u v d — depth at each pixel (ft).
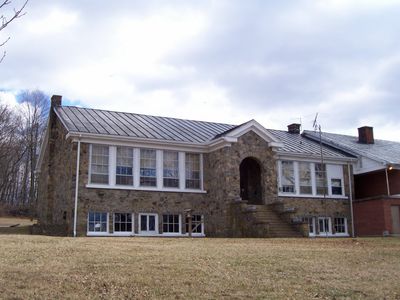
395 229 95.09
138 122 93.40
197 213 84.79
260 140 86.12
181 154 85.35
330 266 35.27
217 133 96.22
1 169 152.35
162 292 25.32
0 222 122.52
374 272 33.45
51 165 90.79
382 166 100.83
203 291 25.93
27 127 176.76
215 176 85.10
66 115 86.74
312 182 98.84
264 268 33.27
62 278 27.43
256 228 73.77
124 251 40.06
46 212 89.66
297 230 75.20
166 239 60.75
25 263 31.94
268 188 85.40
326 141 114.42
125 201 78.28
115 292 24.94
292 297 25.40
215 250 43.09
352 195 103.19
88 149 76.84
